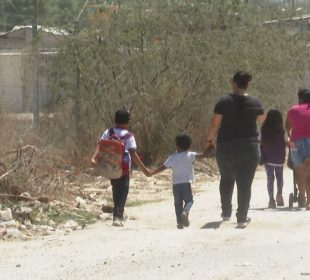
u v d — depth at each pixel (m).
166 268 19.27
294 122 30.66
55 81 45.50
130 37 46.56
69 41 45.94
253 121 25.20
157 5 47.47
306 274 18.61
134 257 20.52
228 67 47.53
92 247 22.06
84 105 45.38
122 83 46.44
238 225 25.64
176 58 46.94
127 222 28.14
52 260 20.45
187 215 25.88
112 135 26.56
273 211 29.92
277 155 31.42
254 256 20.66
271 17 53.22
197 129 47.62
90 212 29.56
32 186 29.52
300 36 55.47
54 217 27.80
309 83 58.81
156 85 46.75
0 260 20.72
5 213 26.30
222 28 48.59
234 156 25.17
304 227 25.42
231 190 26.42
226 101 25.08
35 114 42.22
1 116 34.44
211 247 21.80
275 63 51.06
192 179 26.41
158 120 46.78
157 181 40.84
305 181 30.81
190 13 47.78
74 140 42.84
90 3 47.59
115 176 26.28
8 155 30.16
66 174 35.97
